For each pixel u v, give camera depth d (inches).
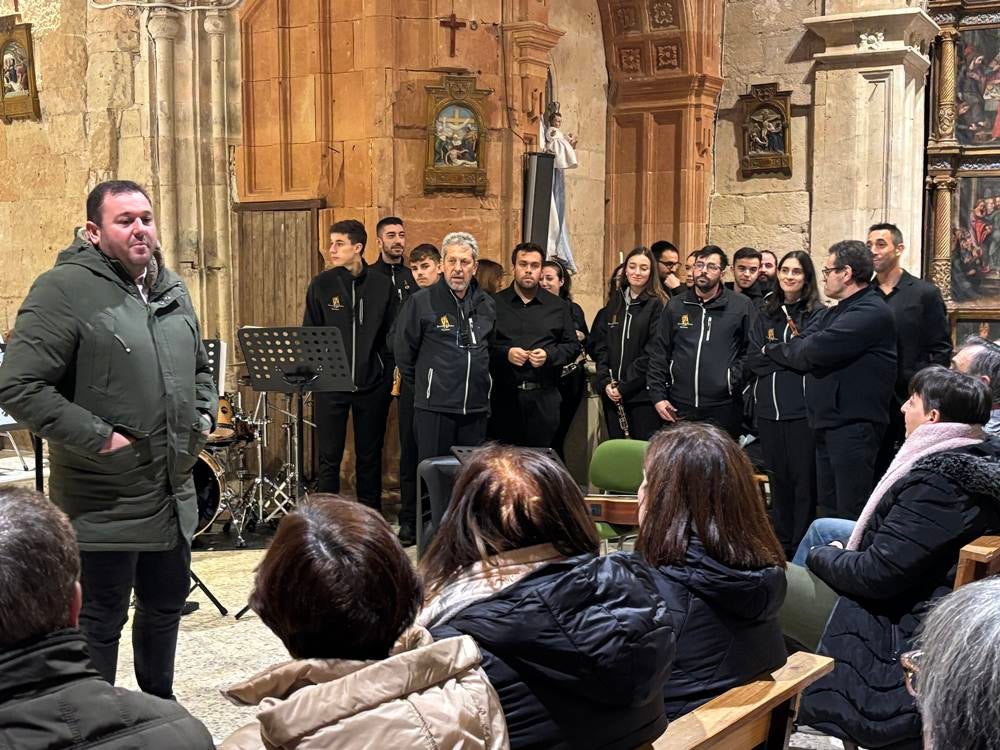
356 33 268.1
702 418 231.5
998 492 110.2
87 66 287.7
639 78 390.3
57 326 118.0
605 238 401.7
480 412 224.2
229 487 258.7
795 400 210.4
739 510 95.6
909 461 123.3
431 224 278.1
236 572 213.6
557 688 72.0
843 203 381.7
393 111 269.1
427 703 58.4
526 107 289.6
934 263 403.2
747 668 95.8
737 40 401.1
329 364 201.0
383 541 61.2
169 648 132.4
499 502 75.0
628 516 175.3
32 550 54.7
